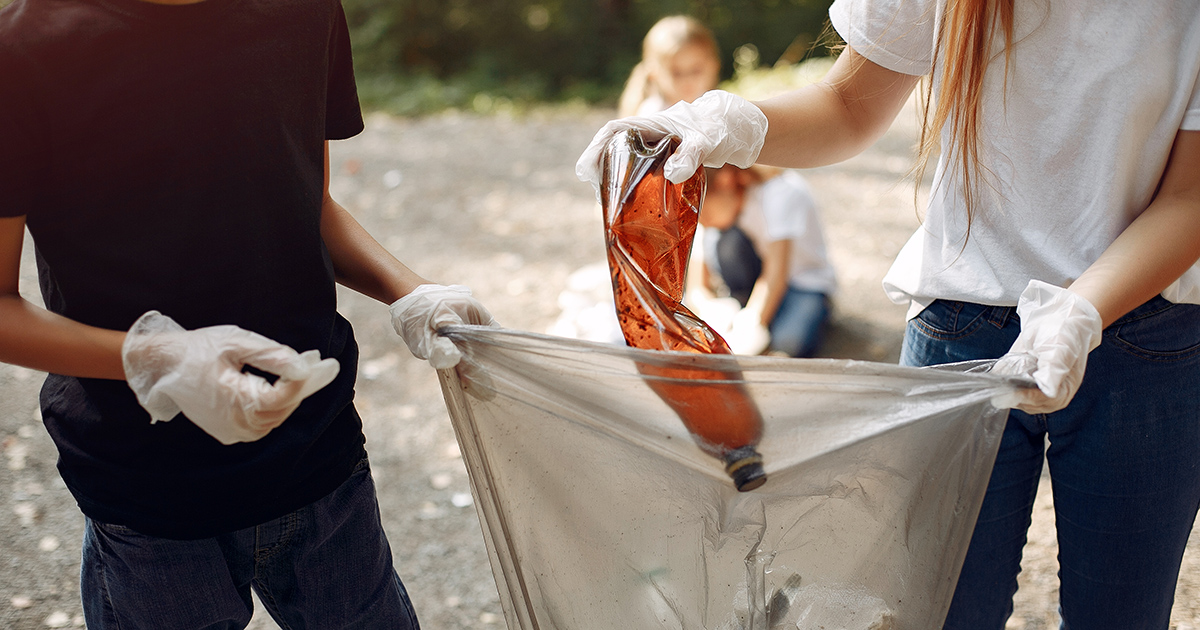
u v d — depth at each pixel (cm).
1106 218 137
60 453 127
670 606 140
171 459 123
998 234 146
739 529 134
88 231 114
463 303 135
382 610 152
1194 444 143
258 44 119
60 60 107
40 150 109
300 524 137
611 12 1232
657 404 125
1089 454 146
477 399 132
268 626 242
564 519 137
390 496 319
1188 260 130
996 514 158
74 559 273
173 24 112
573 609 143
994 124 142
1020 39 135
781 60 1184
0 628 243
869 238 550
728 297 412
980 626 167
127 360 109
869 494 131
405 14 1218
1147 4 128
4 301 114
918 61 152
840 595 138
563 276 511
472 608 262
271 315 125
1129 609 153
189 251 117
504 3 1218
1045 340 125
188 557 131
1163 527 147
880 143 755
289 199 124
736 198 387
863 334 423
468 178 713
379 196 672
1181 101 129
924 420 125
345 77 140
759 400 123
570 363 125
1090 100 133
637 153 136
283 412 108
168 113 112
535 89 1130
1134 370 140
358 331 450
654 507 134
